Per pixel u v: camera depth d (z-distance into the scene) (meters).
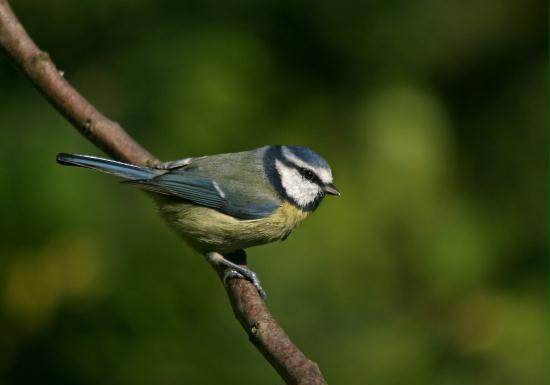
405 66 11.98
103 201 10.52
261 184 9.09
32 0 11.59
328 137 11.31
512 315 11.34
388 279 11.25
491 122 12.49
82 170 10.54
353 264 11.01
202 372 10.23
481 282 11.60
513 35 12.71
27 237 10.37
